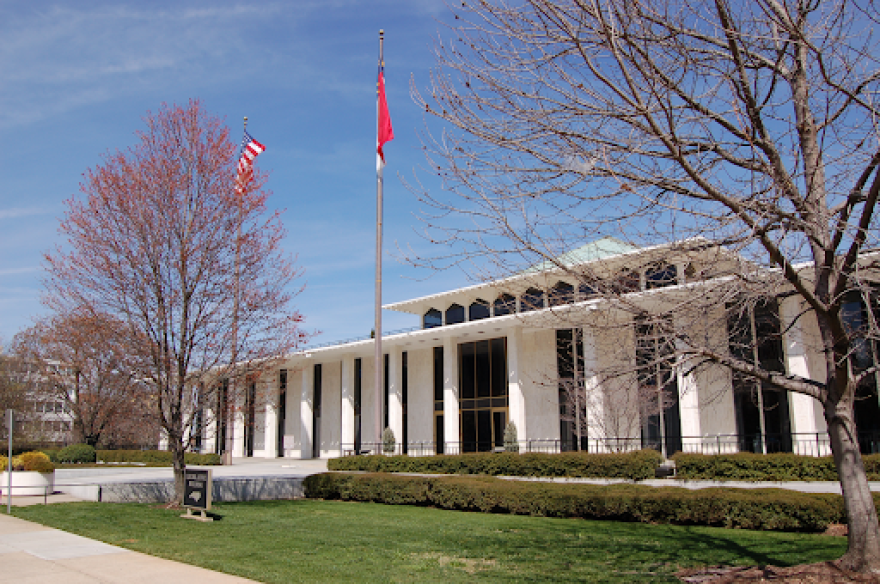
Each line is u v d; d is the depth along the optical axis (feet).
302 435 128.06
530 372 99.76
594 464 65.00
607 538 37.09
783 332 25.16
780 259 21.03
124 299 48.34
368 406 124.06
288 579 26.35
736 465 57.11
